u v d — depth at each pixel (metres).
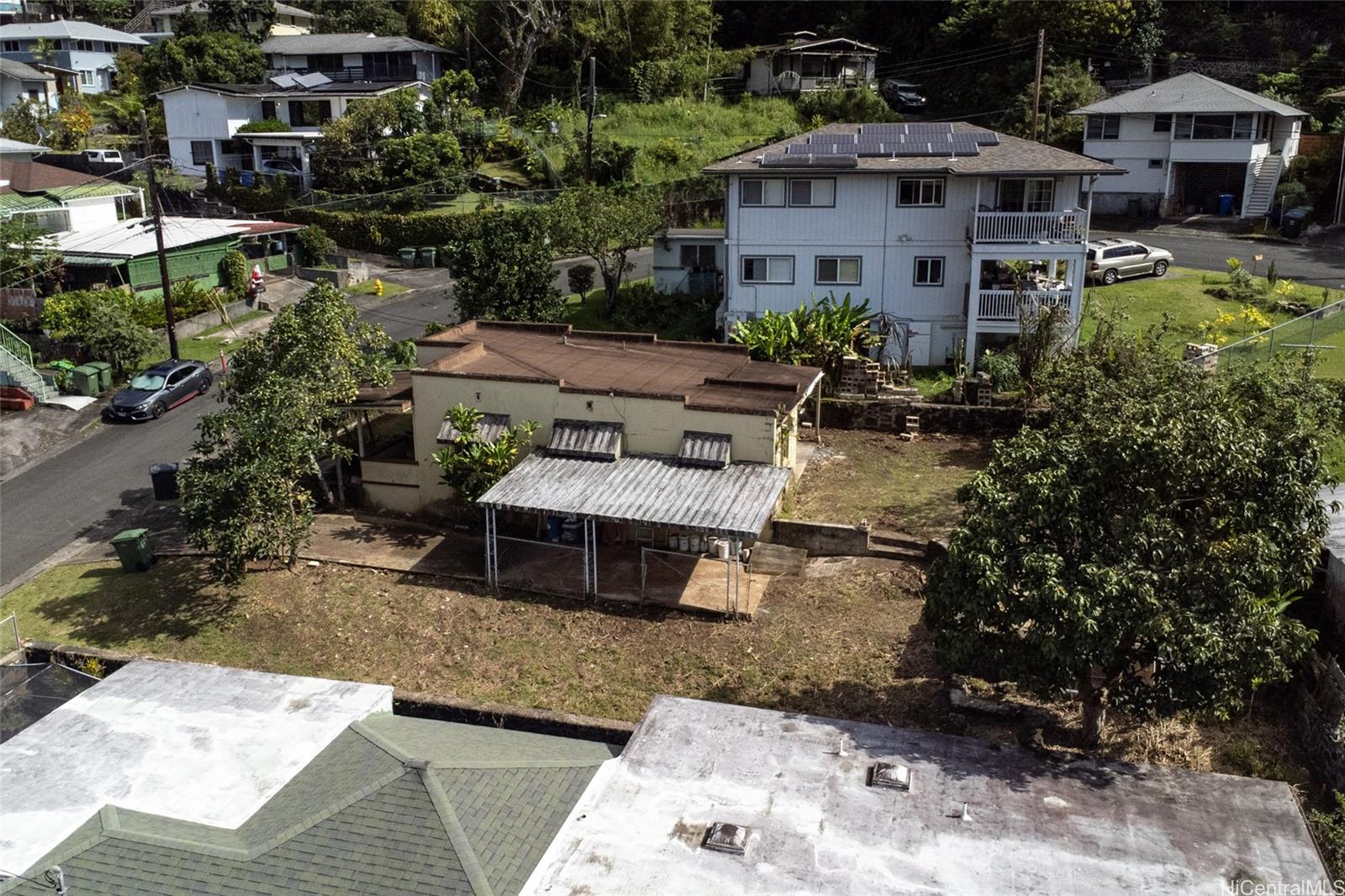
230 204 56.84
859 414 29.59
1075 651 12.49
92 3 100.44
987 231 31.86
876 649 18.55
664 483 21.14
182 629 20.75
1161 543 12.65
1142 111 48.78
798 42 73.25
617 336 28.19
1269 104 47.62
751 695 17.55
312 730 13.87
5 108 72.38
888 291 34.41
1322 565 17.12
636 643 19.39
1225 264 41.53
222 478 21.17
